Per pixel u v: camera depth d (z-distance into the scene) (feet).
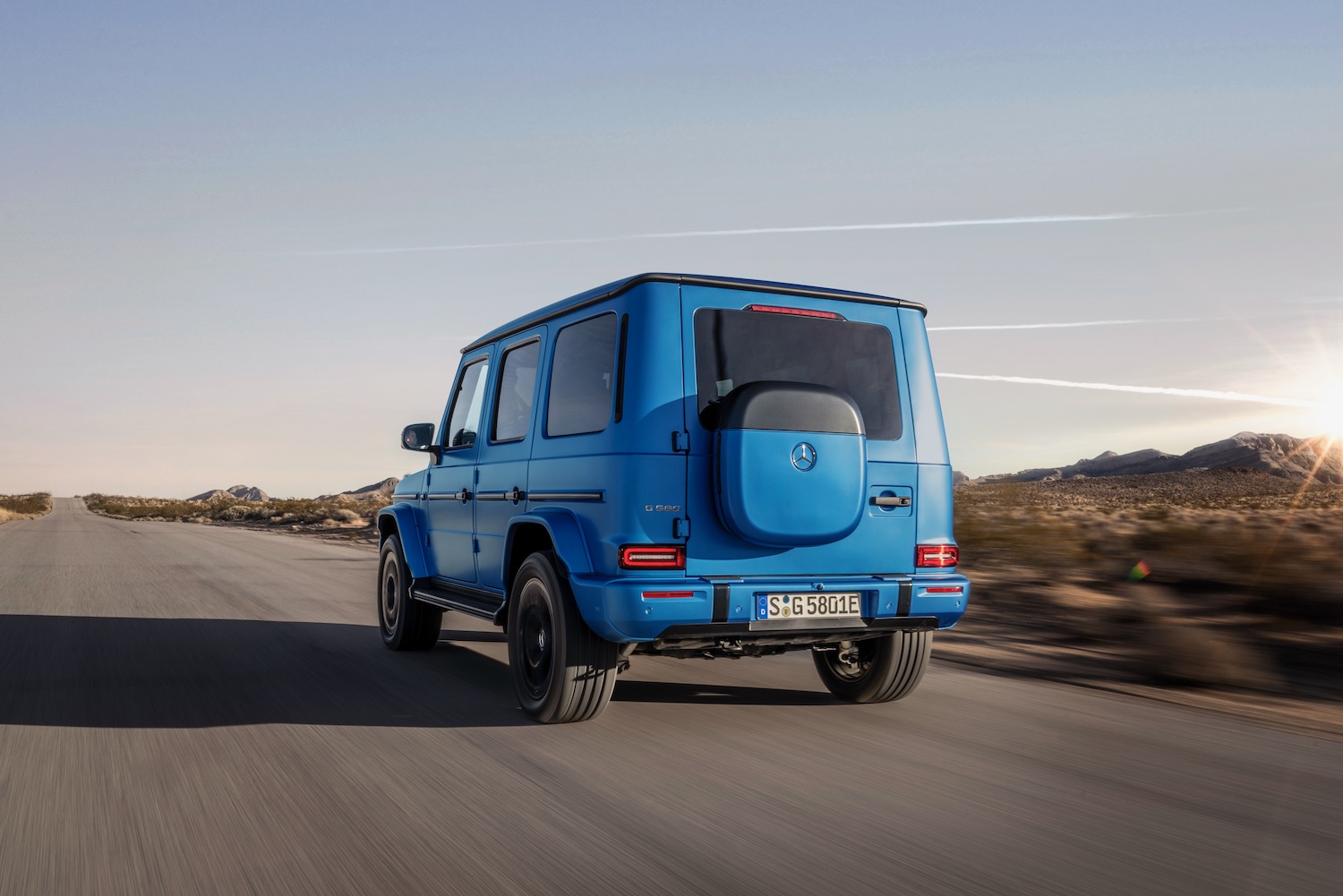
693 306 18.28
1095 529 54.34
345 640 30.58
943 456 20.08
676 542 17.66
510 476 21.83
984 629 33.37
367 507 200.23
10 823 13.42
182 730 18.72
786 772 15.94
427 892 11.07
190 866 11.85
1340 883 11.45
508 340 23.44
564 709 18.84
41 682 23.56
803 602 18.25
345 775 15.67
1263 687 23.50
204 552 76.13
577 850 12.35
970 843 12.67
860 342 19.67
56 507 606.96
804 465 17.93
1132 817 13.73
